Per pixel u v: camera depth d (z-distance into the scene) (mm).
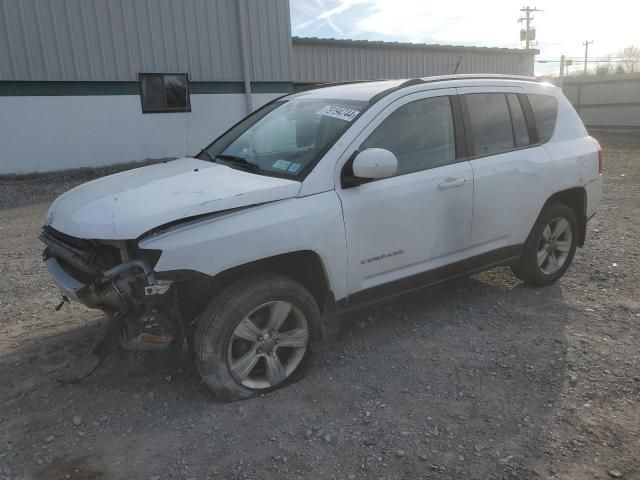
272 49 17469
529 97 4875
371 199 3695
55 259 3627
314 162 3592
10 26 13250
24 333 4414
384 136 3863
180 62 15820
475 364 3789
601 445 2928
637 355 3852
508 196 4500
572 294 5008
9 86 13414
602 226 7355
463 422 3154
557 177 4855
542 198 4773
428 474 2744
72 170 14383
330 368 3789
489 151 4457
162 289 3000
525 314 4586
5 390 3551
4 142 13555
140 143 15523
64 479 2744
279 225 3293
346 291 3703
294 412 3275
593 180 5238
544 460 2824
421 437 3027
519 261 4941
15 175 13625
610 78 25359
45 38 13719
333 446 2967
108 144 15008
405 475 2742
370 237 3723
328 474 2762
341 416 3232
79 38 14172
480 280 5387
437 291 5125
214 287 3391
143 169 4164
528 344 4055
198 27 15977
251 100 17281
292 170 3619
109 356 3947
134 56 15039
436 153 4133
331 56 19984
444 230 4129
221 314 3230
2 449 2969
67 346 4137
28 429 3146
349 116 3846
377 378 3645
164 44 15477
